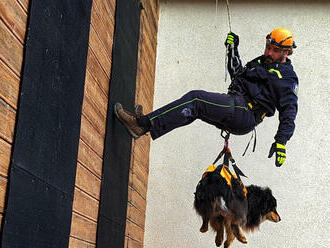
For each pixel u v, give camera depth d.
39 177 2.06
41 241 2.10
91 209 2.98
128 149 4.01
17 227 1.86
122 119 3.40
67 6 2.39
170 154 5.68
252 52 5.90
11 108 1.84
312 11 5.96
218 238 3.70
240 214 3.34
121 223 3.78
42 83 2.10
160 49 6.04
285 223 5.32
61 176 2.34
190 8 6.16
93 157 3.03
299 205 5.37
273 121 5.66
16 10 1.87
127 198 4.02
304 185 5.42
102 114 3.23
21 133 1.90
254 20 6.01
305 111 5.64
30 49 1.97
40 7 2.05
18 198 1.86
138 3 4.41
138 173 4.88
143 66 5.02
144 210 5.40
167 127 3.20
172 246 5.38
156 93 5.89
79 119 2.62
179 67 5.96
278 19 5.98
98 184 3.13
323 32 5.88
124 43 3.82
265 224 5.34
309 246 5.24
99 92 3.17
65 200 2.40
